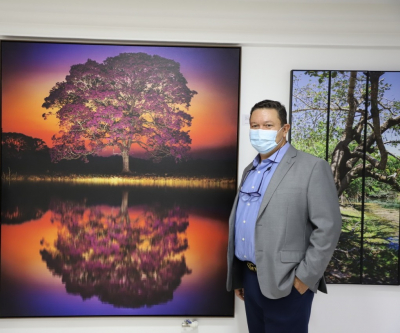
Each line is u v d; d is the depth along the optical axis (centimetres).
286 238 158
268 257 160
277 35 224
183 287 226
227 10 221
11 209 220
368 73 222
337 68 229
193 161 225
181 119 224
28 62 219
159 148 224
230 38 223
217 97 225
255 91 229
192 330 229
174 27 222
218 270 227
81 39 221
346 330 230
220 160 225
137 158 224
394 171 223
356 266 224
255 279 171
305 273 153
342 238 224
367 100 223
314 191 158
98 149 222
